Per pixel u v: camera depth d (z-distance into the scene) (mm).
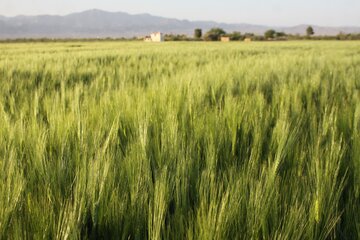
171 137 1816
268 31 86188
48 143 1857
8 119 2182
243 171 1516
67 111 2641
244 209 1312
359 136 1985
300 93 3688
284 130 2023
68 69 6461
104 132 1987
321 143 2025
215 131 2074
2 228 1126
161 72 6613
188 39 87125
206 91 3576
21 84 4578
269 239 1210
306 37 80750
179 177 1504
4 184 1260
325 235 1262
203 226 1131
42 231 1134
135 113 2369
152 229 1193
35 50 20250
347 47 27734
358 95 3627
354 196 1595
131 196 1338
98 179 1368
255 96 3250
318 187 1408
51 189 1377
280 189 1504
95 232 1308
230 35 84812
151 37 83562
